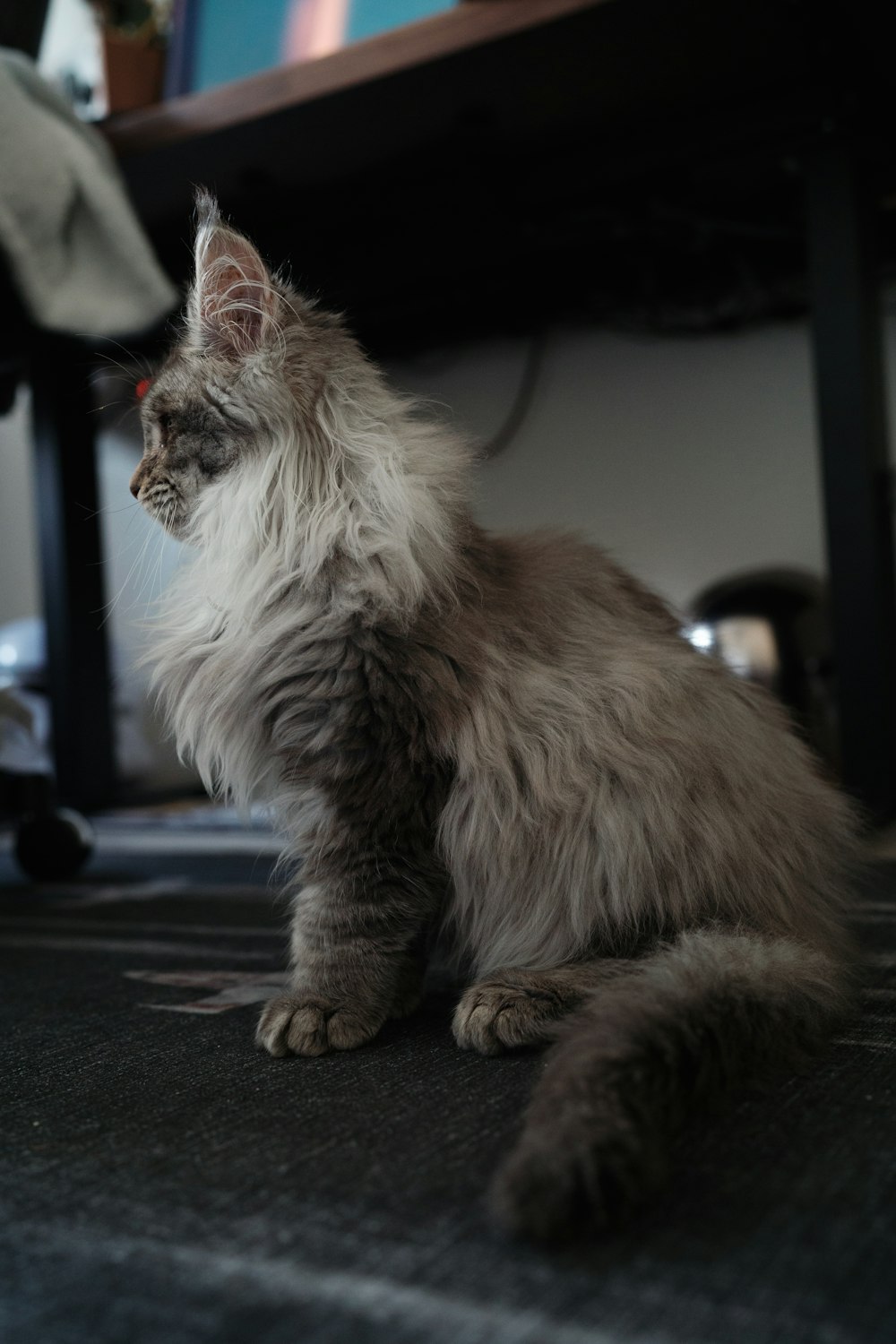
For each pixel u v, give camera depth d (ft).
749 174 7.84
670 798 3.37
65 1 10.81
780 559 10.69
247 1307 1.81
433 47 6.52
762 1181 2.23
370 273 9.14
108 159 7.16
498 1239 2.01
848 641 7.25
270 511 3.68
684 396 10.96
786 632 9.48
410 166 7.82
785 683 9.33
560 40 6.32
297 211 8.33
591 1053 2.34
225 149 7.52
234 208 8.31
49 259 6.65
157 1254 2.00
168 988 4.24
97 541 10.05
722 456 10.85
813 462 10.49
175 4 8.35
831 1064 2.98
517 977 3.29
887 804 7.19
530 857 3.43
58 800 9.96
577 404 11.43
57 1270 1.95
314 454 3.69
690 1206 2.12
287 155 7.64
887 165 7.56
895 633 7.68
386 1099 2.83
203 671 3.73
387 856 3.40
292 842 3.71
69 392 9.73
